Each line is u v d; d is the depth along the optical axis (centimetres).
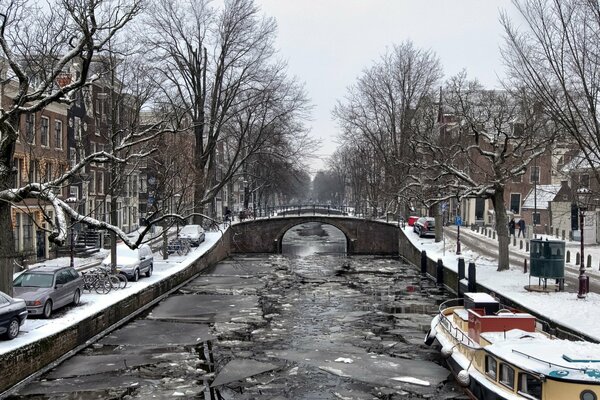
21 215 3372
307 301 3055
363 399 1622
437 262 3597
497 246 4325
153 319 2570
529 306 2131
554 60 1719
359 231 5669
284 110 5228
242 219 5969
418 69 5438
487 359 1558
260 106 5106
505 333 1656
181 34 4728
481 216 6294
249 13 6862
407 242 4969
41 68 1966
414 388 1709
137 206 5859
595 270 3088
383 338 2273
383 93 6131
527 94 3188
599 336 1661
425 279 3897
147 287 2802
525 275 2917
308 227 11062
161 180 3666
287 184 7375
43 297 1989
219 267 4566
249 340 2231
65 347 1897
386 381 1767
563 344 1531
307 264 4791
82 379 1728
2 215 1894
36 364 1708
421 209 7094
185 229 4662
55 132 3797
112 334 2278
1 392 1515
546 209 5519
